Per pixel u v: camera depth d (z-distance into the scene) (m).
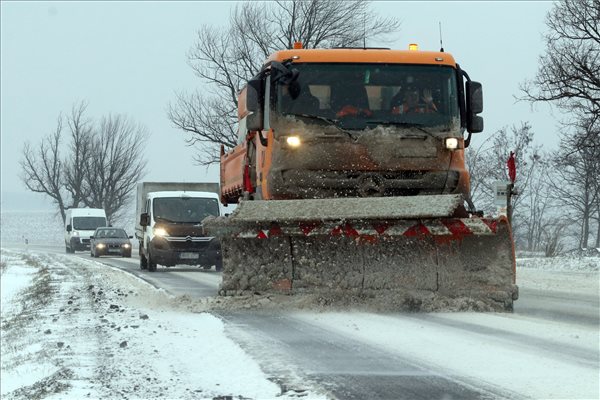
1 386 9.77
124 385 8.39
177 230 31.44
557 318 13.90
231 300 14.59
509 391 7.82
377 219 13.85
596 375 8.55
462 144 15.45
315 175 15.09
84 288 22.70
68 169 92.31
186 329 12.39
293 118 15.21
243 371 8.93
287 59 15.53
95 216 66.94
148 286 22.48
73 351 10.89
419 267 14.27
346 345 10.59
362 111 15.35
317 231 14.08
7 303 23.20
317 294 14.41
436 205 13.53
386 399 7.54
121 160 91.31
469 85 15.71
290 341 10.94
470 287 14.20
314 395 7.71
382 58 15.60
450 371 8.84
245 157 18.69
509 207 14.91
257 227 14.25
